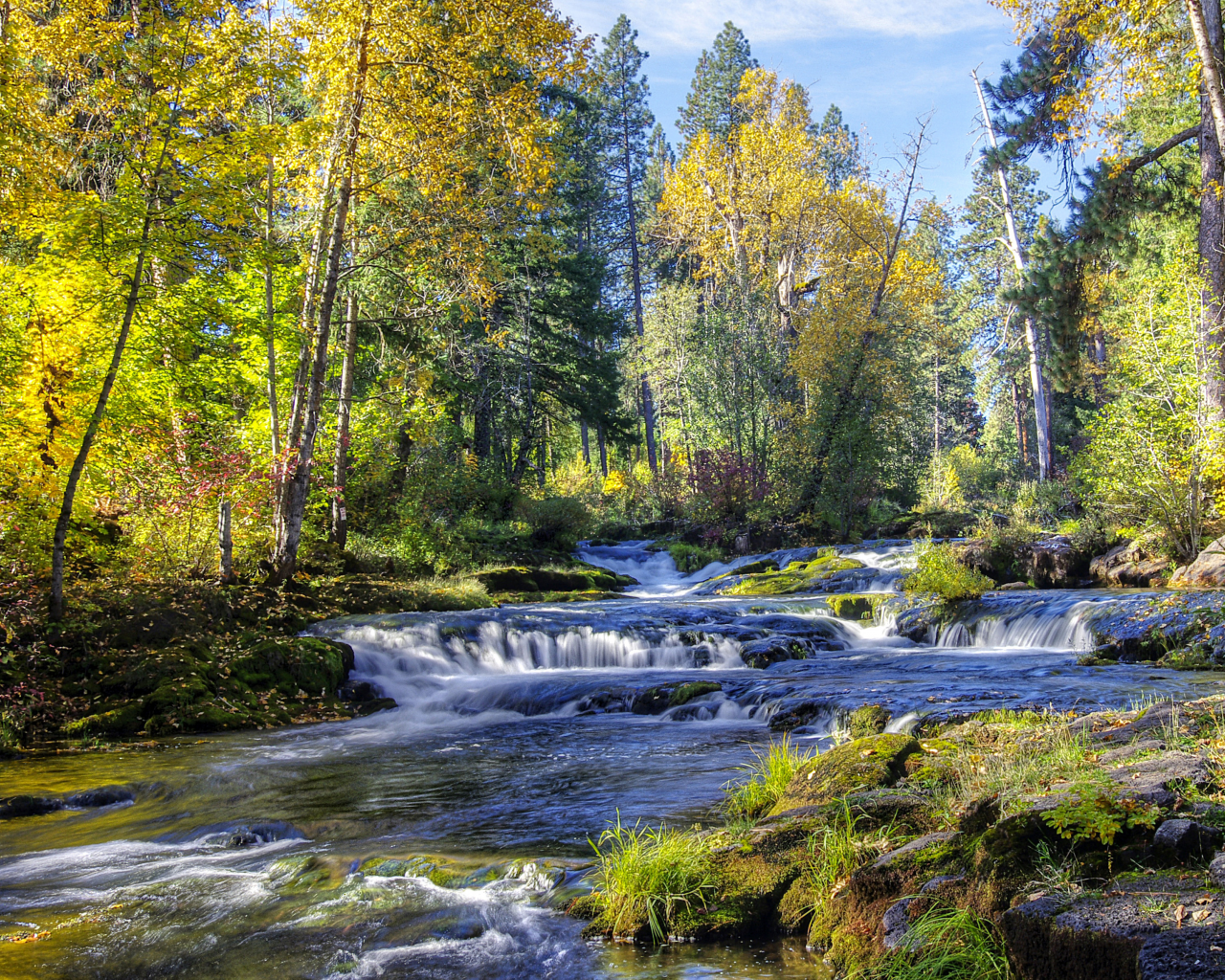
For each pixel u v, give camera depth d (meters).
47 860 6.05
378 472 22.58
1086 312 23.06
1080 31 18.80
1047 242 22.48
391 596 17.83
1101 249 21.88
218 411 18.11
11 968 4.21
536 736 10.11
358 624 15.07
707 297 41.78
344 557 19.45
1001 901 3.59
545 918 4.67
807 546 30.72
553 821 6.38
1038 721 7.19
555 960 4.19
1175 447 17.78
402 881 5.26
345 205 16.73
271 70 13.97
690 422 39.66
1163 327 18.14
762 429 34.25
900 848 4.35
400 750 9.52
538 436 35.97
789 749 8.36
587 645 15.33
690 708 10.94
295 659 12.78
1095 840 3.68
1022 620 15.15
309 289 17.22
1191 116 27.50
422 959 4.22
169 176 13.34
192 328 14.05
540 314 34.88
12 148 12.91
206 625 13.46
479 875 5.27
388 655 14.21
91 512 15.15
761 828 5.18
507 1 16.61
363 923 4.66
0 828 7.01
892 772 5.94
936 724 7.98
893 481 34.00
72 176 14.55
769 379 33.84
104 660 11.94
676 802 6.70
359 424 21.75
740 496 32.19
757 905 4.56
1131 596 14.52
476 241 19.02
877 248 36.91
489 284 20.47
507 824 6.37
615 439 39.53
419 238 18.31
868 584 21.70
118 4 14.73
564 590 25.20
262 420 18.91
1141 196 21.05
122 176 13.22
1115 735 5.75
